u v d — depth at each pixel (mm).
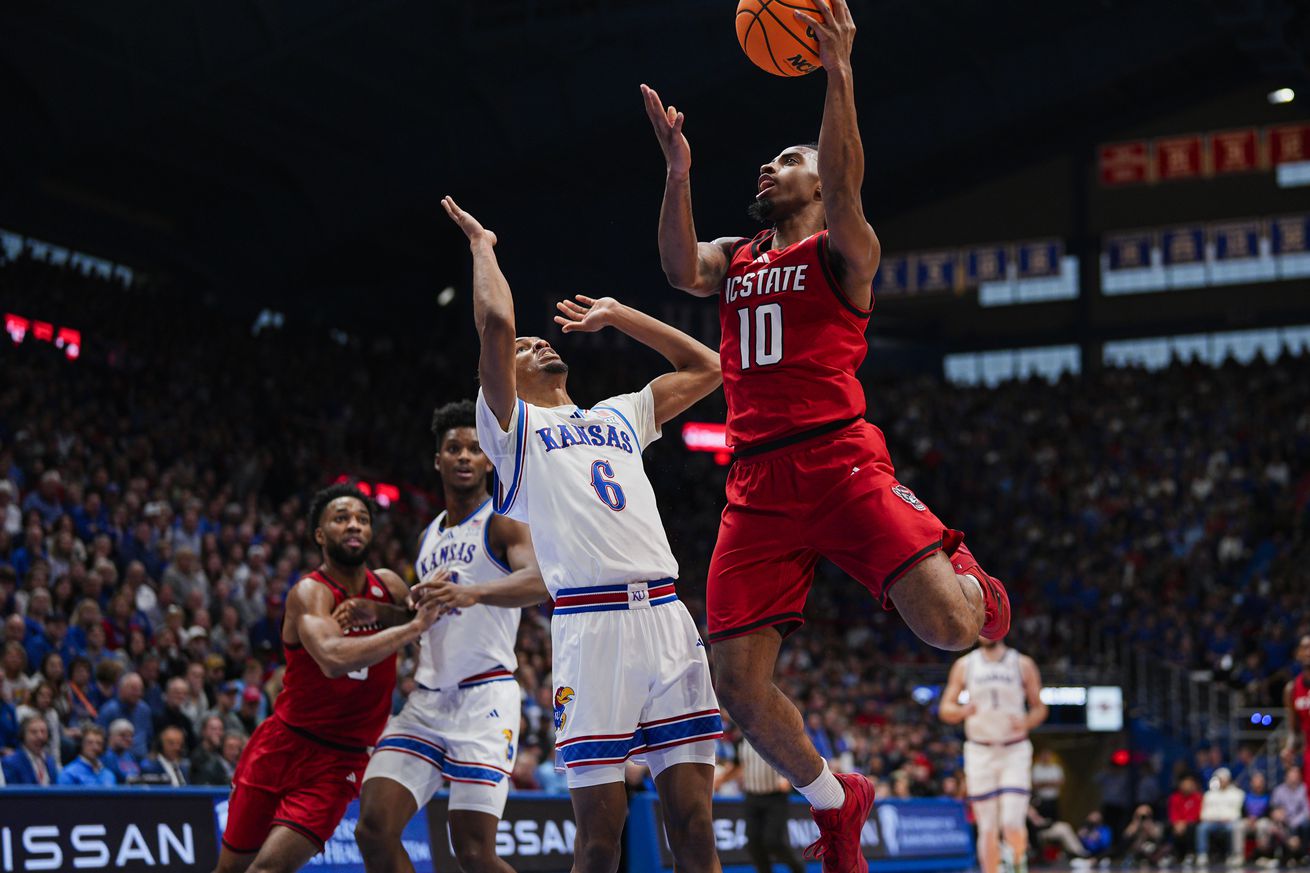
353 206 24922
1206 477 25516
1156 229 30156
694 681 4496
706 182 26625
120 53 19938
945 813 14172
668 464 25422
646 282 27344
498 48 22156
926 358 31766
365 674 5336
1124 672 21781
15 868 6203
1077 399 28641
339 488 5535
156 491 14867
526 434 4535
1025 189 31250
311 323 25672
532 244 26609
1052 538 25109
